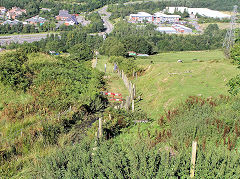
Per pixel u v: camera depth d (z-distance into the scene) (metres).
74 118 19.75
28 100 22.53
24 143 15.23
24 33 163.25
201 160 10.47
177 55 69.38
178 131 15.10
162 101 23.28
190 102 20.41
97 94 24.36
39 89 24.16
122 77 35.84
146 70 40.59
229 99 20.39
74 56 53.81
